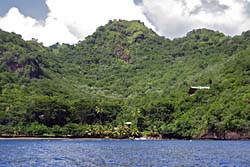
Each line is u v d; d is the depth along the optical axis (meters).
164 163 77.06
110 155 100.50
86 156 96.81
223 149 130.62
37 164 74.56
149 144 173.00
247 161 81.12
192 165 73.00
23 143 182.00
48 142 196.50
